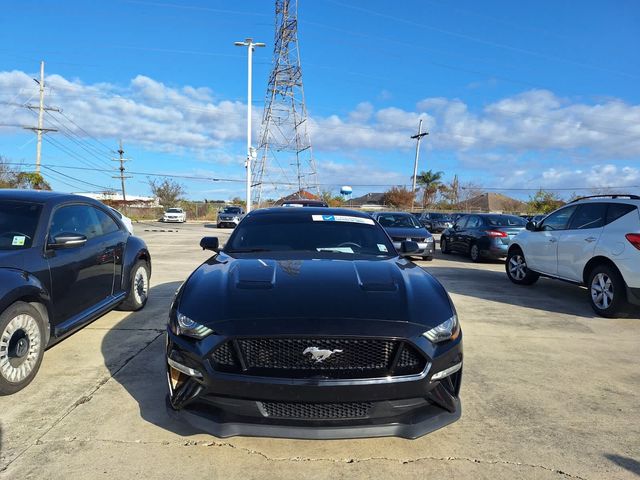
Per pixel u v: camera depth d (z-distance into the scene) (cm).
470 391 385
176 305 309
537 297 786
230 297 297
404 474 271
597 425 333
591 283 669
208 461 278
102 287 512
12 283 353
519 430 323
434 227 3234
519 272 900
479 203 6575
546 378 418
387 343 270
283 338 263
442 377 280
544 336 550
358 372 265
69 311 436
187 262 1151
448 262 1303
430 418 277
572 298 782
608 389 397
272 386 258
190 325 281
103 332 524
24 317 367
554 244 769
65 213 466
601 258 655
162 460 277
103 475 262
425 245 1277
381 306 290
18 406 341
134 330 533
